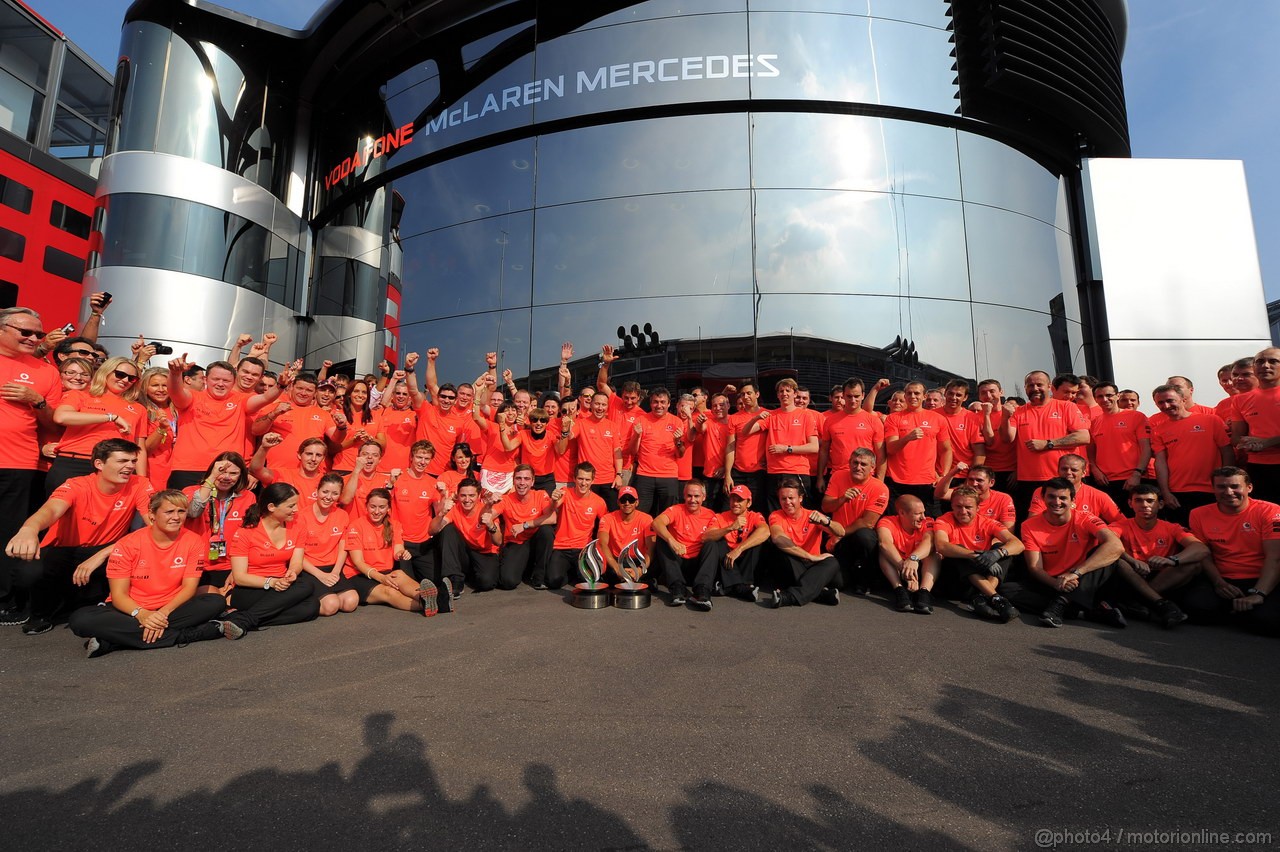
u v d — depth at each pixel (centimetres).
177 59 1329
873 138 1063
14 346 466
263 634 430
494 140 1176
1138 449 628
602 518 632
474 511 637
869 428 680
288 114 1459
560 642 411
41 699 299
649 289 1050
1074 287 1146
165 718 275
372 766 230
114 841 180
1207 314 1079
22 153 1853
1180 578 486
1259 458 550
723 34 1073
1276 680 340
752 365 1003
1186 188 1111
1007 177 1127
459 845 180
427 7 1257
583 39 1125
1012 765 237
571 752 244
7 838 181
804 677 341
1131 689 325
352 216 1379
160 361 1242
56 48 2141
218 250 1314
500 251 1147
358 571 532
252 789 212
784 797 211
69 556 443
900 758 242
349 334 1345
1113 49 1305
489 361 842
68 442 496
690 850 179
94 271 1266
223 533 478
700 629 451
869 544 588
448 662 364
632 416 789
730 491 645
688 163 1066
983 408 682
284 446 656
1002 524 557
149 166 1275
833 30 1070
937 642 417
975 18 1129
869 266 1028
